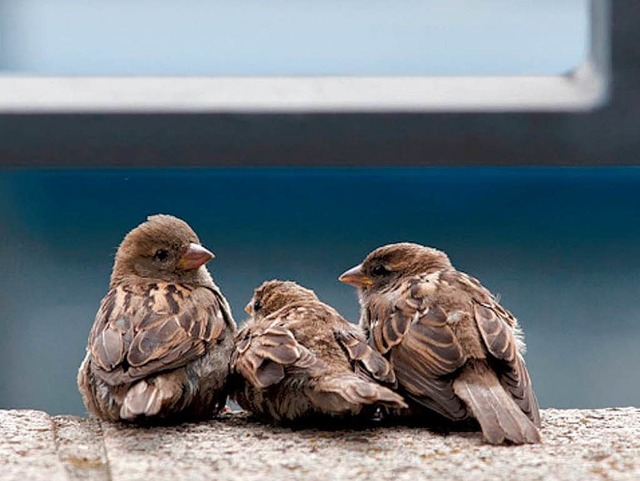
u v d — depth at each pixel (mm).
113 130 12562
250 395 8750
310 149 12578
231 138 12570
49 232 14109
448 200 14555
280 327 8680
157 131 12547
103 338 8625
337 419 8531
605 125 12469
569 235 14383
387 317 8938
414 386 8453
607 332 14094
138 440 8156
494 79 12914
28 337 13883
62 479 7215
